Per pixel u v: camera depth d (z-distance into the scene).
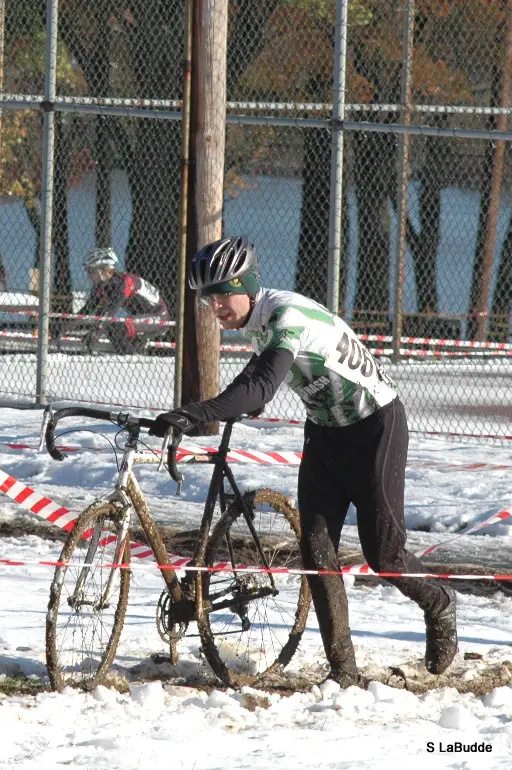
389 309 71.38
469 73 63.50
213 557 16.91
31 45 62.62
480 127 66.31
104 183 68.06
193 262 15.17
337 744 13.62
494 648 18.89
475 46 62.22
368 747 13.54
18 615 19.36
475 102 65.06
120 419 16.02
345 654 16.50
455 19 61.59
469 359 63.19
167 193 64.00
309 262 70.19
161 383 49.38
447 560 24.91
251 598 17.17
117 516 16.11
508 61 61.78
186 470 31.64
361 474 15.81
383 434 15.67
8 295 62.84
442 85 63.47
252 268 15.14
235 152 69.00
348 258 72.56
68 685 15.87
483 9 61.28
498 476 31.73
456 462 33.69
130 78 63.94
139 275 65.06
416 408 45.56
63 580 15.66
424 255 71.88
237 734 14.02
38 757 12.66
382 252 71.44
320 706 15.51
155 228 64.25
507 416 44.12
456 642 16.95
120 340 57.69
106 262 57.19
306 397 15.60
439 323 68.69
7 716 14.28
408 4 48.47
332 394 15.41
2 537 26.45
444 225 83.50
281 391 49.28
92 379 50.09
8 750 13.00
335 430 15.88
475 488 30.16
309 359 15.12
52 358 55.72
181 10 61.59
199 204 36.56
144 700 15.21
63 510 20.02
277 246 79.75
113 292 56.97
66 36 61.88
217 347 37.31
